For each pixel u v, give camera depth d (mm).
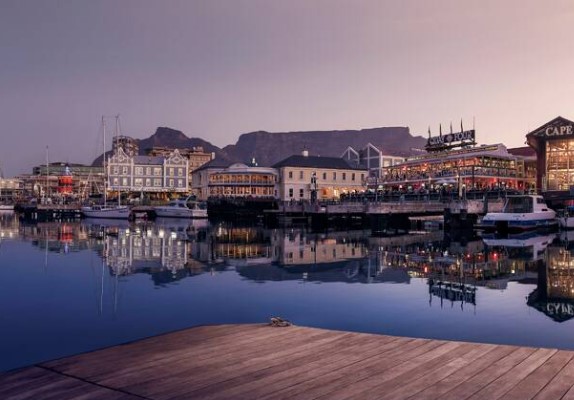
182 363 8438
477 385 7176
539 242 41406
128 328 14156
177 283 21656
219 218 96875
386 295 18609
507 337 12781
